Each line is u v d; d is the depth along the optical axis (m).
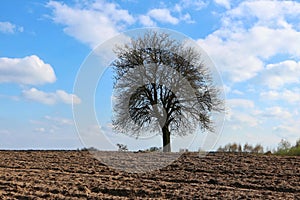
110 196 8.82
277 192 9.47
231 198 8.62
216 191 9.38
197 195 8.88
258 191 9.53
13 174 11.46
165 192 9.20
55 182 10.30
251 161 14.46
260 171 12.23
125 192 9.22
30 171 12.22
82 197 8.70
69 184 10.07
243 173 11.92
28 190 9.35
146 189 9.51
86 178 11.02
